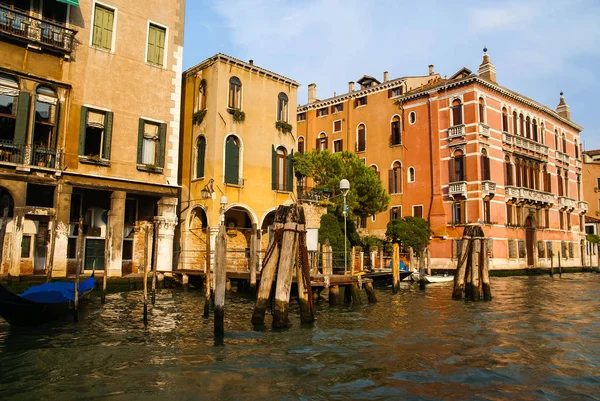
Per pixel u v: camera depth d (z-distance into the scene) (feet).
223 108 68.74
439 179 103.24
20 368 24.44
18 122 49.73
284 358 26.66
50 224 51.96
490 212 99.55
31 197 53.06
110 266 55.47
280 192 74.28
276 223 35.63
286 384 22.24
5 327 34.47
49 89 52.85
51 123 52.75
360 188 79.97
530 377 23.59
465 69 107.34
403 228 89.81
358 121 122.01
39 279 49.39
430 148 106.11
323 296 57.88
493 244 99.30
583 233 138.00
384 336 32.71
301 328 34.88
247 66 71.67
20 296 34.24
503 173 104.99
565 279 94.99
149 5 61.31
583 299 56.75
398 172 112.57
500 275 99.50
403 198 110.01
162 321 37.45
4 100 49.88
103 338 31.17
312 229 53.57
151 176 59.98
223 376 23.34
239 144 70.33
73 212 57.06
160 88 61.57
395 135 113.91
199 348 28.76
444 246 100.01
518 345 30.58
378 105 118.01
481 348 29.60
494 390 21.63
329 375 23.65
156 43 62.03
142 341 30.42
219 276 32.35
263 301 35.14
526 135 116.57
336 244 70.74
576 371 24.73
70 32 54.29
